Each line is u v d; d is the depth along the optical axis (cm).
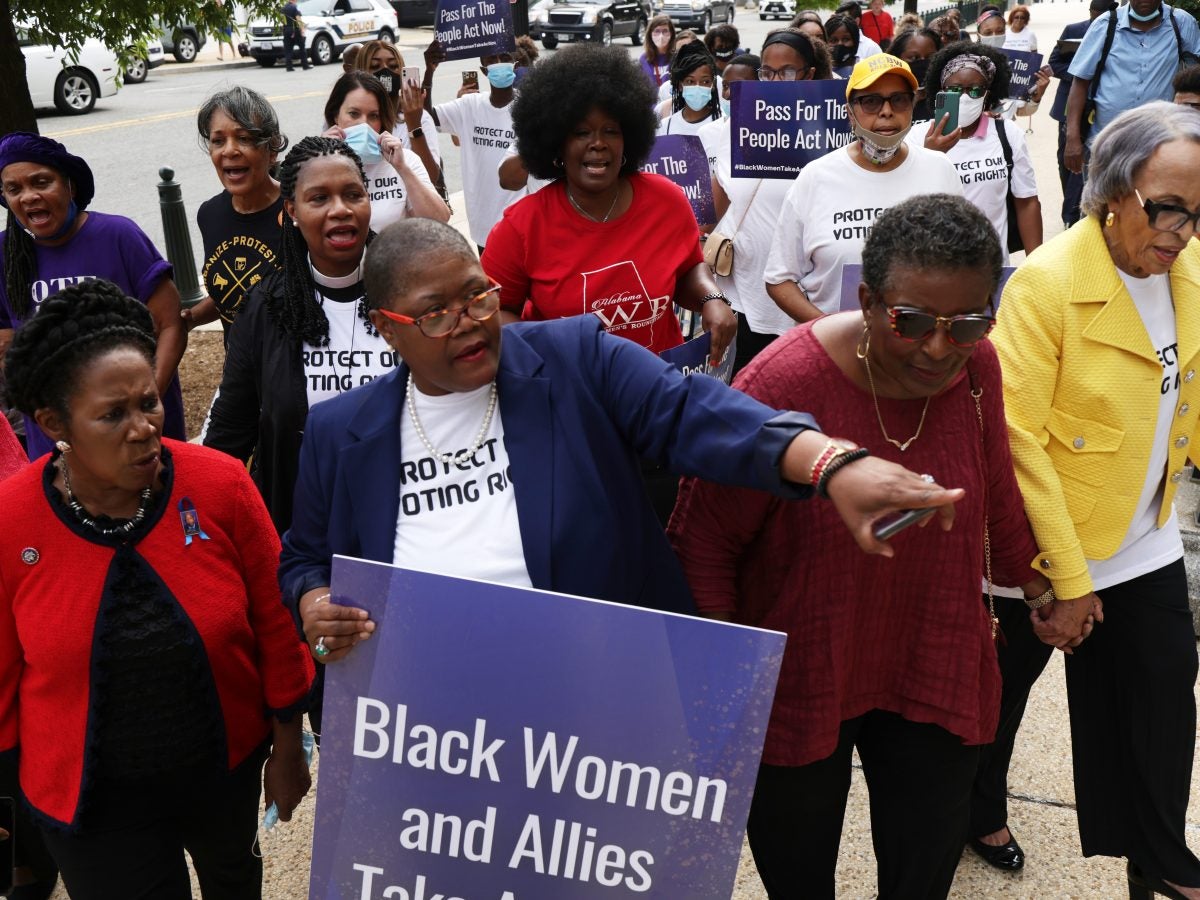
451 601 200
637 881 203
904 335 202
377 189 473
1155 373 268
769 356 230
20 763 246
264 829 352
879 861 262
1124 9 834
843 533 225
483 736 203
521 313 373
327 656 204
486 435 216
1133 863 303
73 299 221
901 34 855
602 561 214
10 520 230
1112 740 299
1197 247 278
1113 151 255
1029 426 270
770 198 524
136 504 236
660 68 952
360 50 661
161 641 235
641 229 357
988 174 517
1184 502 479
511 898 208
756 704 195
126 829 247
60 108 1931
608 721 199
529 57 953
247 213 424
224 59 3052
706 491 236
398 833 209
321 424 224
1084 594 263
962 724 237
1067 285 266
